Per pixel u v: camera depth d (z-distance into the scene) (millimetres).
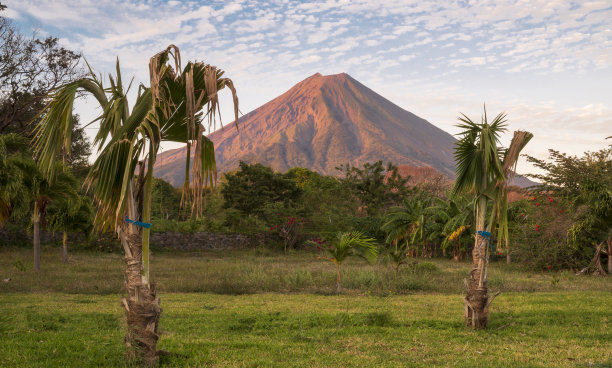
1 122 30422
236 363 6141
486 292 8945
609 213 20516
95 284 14539
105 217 5777
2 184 14617
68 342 6965
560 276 20062
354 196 42969
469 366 6164
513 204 27328
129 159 5246
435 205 34312
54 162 5953
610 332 8469
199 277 17094
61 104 5863
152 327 5848
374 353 6887
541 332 8516
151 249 32094
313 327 8922
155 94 5430
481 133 9008
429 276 17984
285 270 20172
